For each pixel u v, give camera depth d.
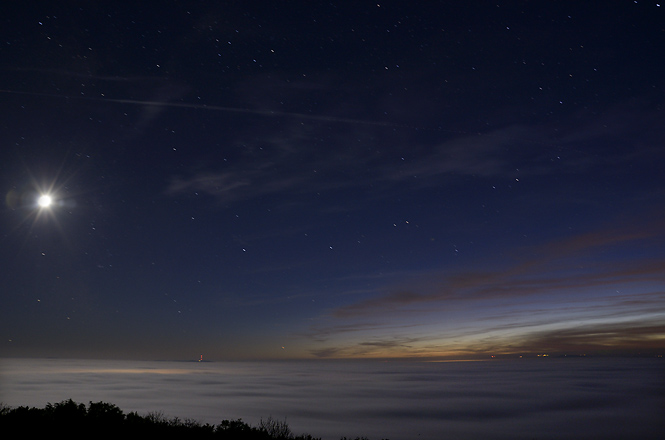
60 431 9.70
